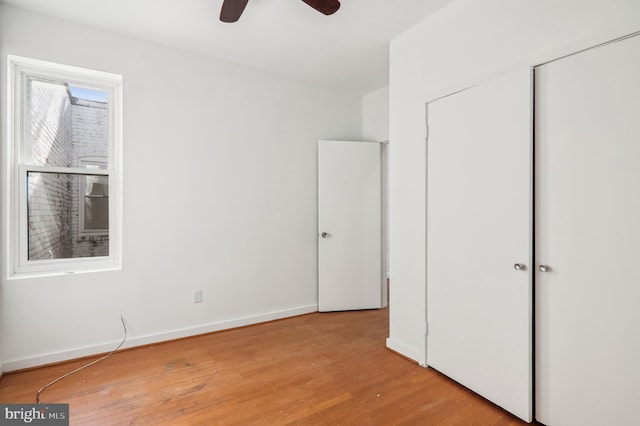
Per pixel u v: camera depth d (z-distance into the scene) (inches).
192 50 114.6
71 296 97.4
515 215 71.6
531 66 68.7
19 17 89.6
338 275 147.6
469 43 82.0
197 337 116.6
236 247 126.3
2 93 88.1
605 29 57.9
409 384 86.0
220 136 122.1
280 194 136.9
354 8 89.2
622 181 56.8
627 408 56.7
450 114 87.5
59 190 100.5
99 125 106.0
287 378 88.7
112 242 107.3
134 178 106.5
